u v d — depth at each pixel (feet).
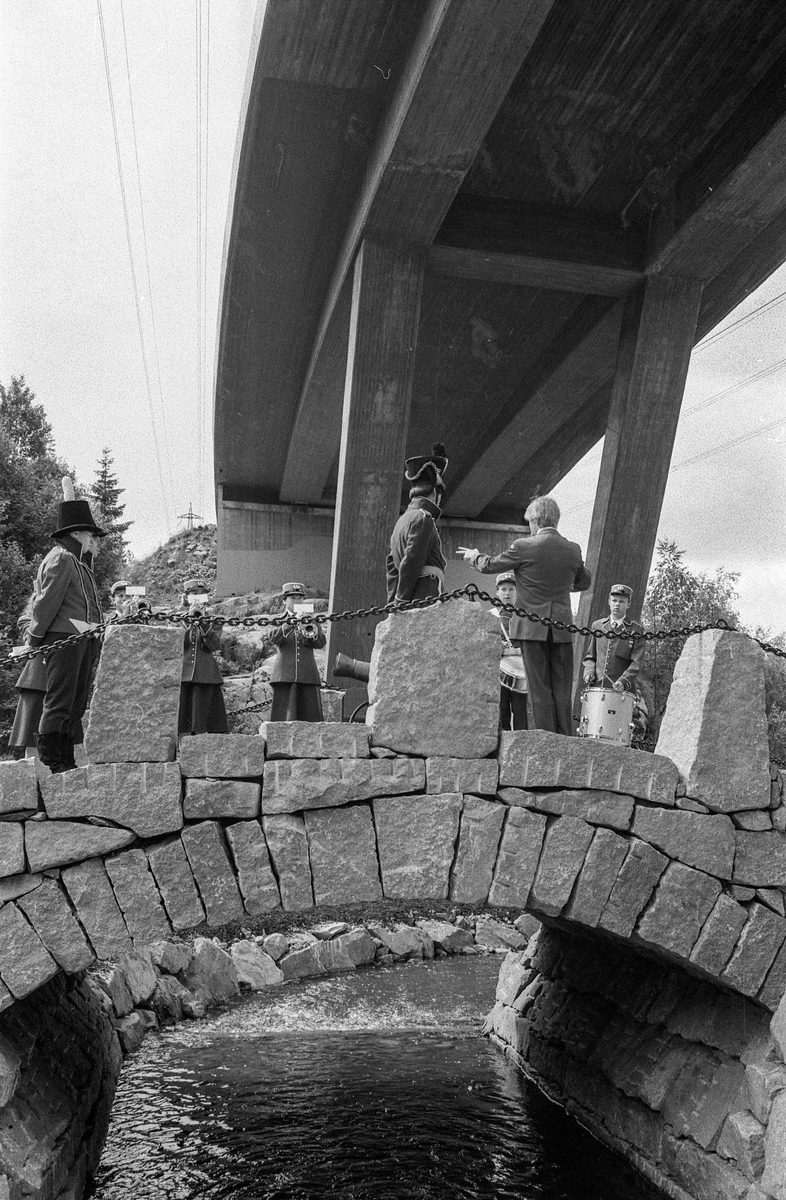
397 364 67.05
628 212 71.61
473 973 58.70
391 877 24.20
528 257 69.77
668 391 71.82
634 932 25.45
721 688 26.32
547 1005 40.55
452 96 55.06
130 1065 40.34
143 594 29.60
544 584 27.94
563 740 25.32
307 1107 35.63
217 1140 32.27
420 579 28.86
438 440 101.91
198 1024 47.55
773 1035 26.23
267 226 71.92
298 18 55.21
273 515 118.52
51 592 26.55
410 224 65.51
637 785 25.59
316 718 32.99
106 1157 30.81
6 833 22.77
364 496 67.26
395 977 57.57
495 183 69.21
